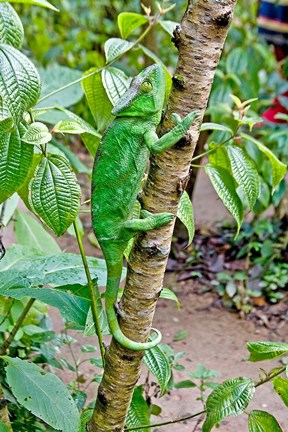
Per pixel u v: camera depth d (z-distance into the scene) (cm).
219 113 378
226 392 172
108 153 136
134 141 134
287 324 375
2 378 228
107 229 139
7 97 140
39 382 172
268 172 374
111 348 151
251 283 409
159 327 372
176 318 383
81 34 578
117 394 154
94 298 167
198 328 372
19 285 186
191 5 130
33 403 166
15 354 238
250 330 371
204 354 344
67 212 153
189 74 131
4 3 182
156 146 128
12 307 240
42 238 287
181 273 433
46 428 239
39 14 627
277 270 409
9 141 152
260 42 501
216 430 274
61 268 198
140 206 143
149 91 132
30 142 146
